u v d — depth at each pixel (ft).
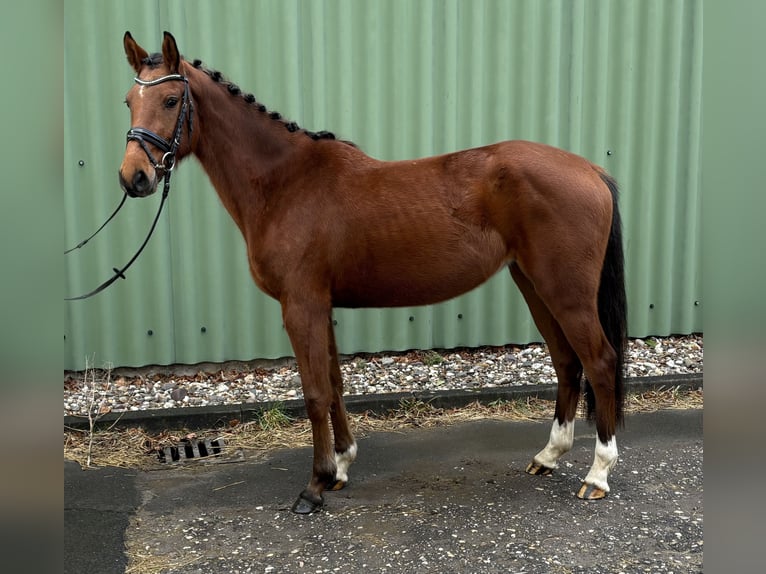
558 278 9.45
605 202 9.62
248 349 14.94
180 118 9.27
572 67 15.19
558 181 9.35
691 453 11.44
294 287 9.62
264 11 13.94
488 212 9.57
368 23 14.32
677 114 15.67
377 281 9.84
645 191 15.87
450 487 10.36
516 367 15.10
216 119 9.78
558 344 10.44
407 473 10.89
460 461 11.33
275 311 14.89
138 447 12.09
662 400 13.93
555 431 10.62
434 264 9.67
